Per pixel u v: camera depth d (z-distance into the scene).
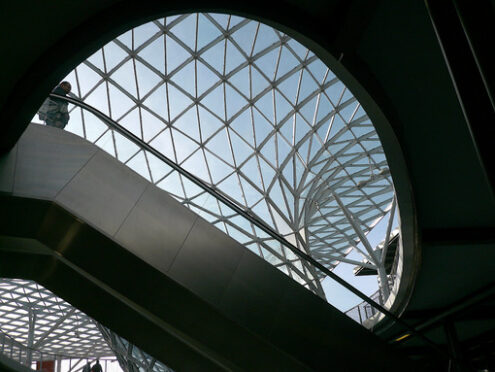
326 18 7.62
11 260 11.69
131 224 9.61
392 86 8.88
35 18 6.37
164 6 6.95
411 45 7.98
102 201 9.59
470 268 15.47
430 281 16.45
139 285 9.73
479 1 3.19
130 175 10.06
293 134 30.97
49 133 9.80
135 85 27.20
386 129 9.27
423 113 9.54
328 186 36.78
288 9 7.41
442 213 12.67
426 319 20.73
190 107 28.73
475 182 11.43
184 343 13.29
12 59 6.90
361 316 24.59
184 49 25.95
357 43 7.59
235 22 24.59
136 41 25.14
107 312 12.76
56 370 18.55
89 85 26.58
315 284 22.77
